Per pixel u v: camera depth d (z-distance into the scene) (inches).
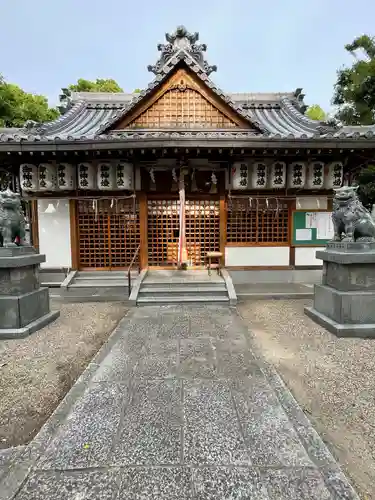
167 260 373.4
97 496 83.8
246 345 192.7
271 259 366.0
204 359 172.2
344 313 212.1
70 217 359.6
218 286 318.0
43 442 105.7
